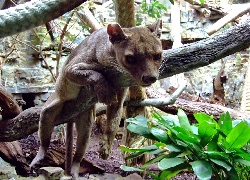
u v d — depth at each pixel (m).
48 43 1.68
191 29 2.04
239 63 1.96
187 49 0.82
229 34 0.84
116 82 0.74
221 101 1.68
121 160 1.29
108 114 0.90
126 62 0.70
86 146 1.00
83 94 0.85
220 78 1.67
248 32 0.83
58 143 1.32
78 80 0.74
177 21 1.90
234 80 1.95
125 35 0.70
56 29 1.60
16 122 1.09
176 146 0.78
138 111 1.08
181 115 0.86
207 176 0.69
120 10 0.94
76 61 0.76
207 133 0.76
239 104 1.91
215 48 0.83
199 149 0.76
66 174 1.03
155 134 0.79
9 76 1.63
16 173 1.10
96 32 0.80
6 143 1.15
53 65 1.70
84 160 1.15
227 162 0.74
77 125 0.98
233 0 2.18
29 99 1.69
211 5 1.92
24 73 1.65
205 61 0.83
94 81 0.69
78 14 1.37
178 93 1.07
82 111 0.92
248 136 0.72
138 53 0.69
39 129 0.95
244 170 0.79
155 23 0.74
